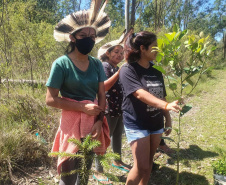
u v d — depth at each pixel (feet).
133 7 40.14
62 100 5.98
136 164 7.09
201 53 6.92
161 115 7.52
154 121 7.21
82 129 5.93
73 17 6.03
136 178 7.12
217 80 37.37
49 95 5.98
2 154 9.76
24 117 12.96
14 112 13.48
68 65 6.05
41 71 21.13
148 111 7.05
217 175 8.84
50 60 21.97
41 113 13.35
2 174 9.27
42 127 12.31
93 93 6.55
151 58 7.11
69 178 6.02
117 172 10.30
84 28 6.13
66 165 5.98
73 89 6.16
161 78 7.71
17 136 10.70
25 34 19.39
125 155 12.09
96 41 7.18
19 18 19.15
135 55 7.15
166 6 65.72
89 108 5.84
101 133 6.46
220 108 22.07
